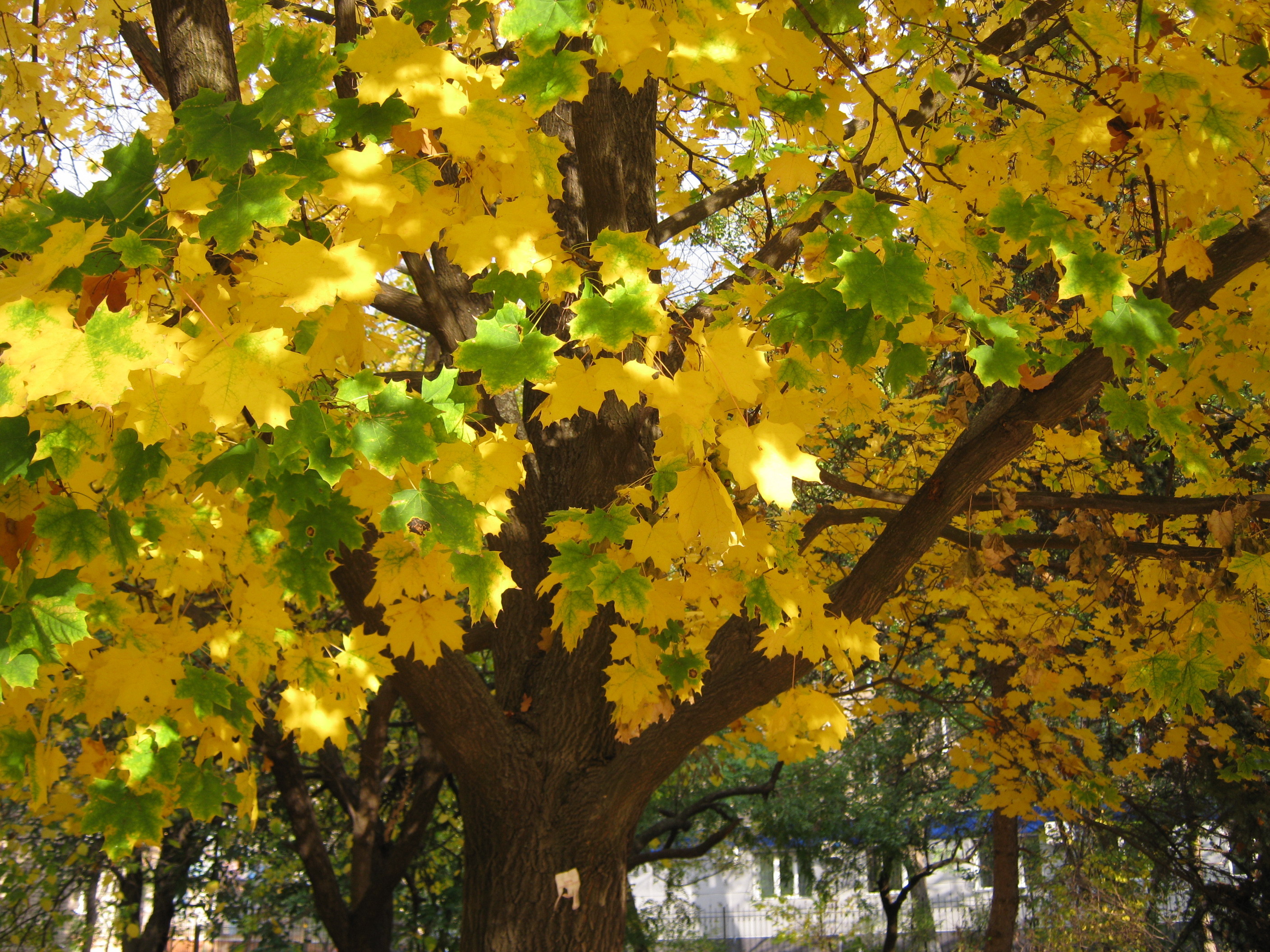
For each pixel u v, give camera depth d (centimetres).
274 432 187
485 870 394
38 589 186
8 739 243
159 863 862
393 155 212
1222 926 888
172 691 265
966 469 366
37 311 147
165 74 322
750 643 407
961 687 898
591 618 405
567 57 204
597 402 200
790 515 623
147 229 186
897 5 288
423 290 416
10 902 785
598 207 395
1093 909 1023
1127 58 273
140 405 172
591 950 385
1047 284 673
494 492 219
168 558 288
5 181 403
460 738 390
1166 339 252
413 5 238
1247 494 392
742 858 1859
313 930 1115
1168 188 298
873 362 334
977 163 274
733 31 209
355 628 296
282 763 735
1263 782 809
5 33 419
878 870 1592
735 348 199
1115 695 698
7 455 176
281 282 176
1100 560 416
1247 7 291
